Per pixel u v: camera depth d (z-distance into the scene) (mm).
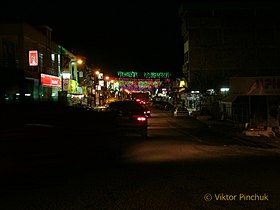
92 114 11766
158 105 82000
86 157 10906
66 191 8078
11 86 29812
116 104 20484
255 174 9828
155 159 12945
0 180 8500
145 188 8289
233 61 70875
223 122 36656
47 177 9570
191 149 16078
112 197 7520
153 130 28375
